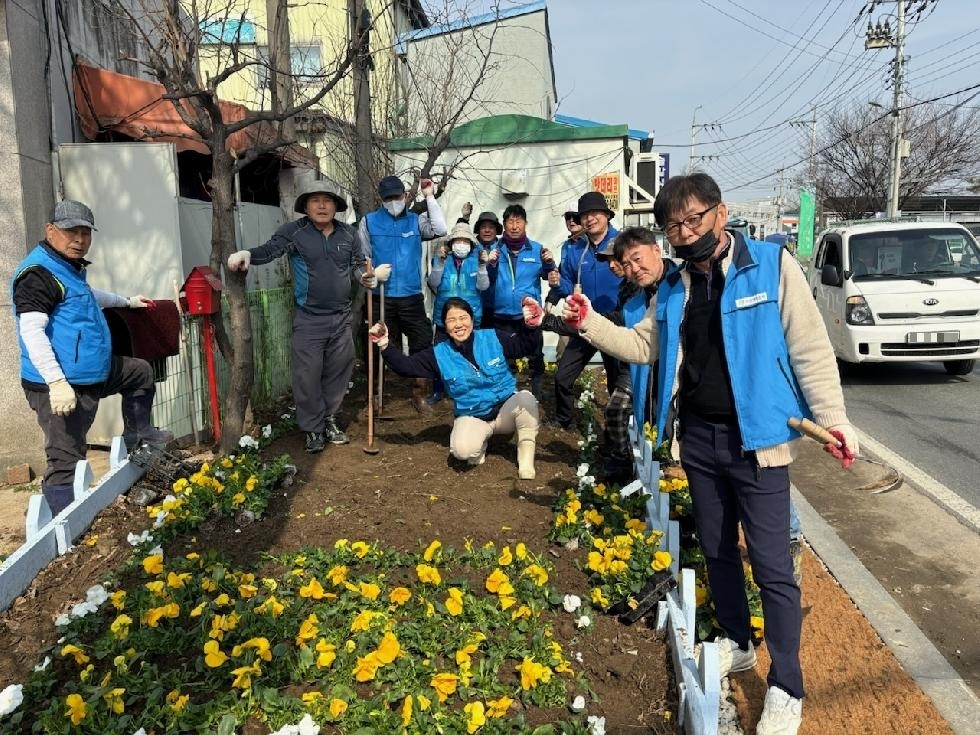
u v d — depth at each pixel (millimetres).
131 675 2934
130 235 6668
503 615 3389
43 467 6340
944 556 4691
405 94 11336
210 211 7648
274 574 3805
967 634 3773
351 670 2928
